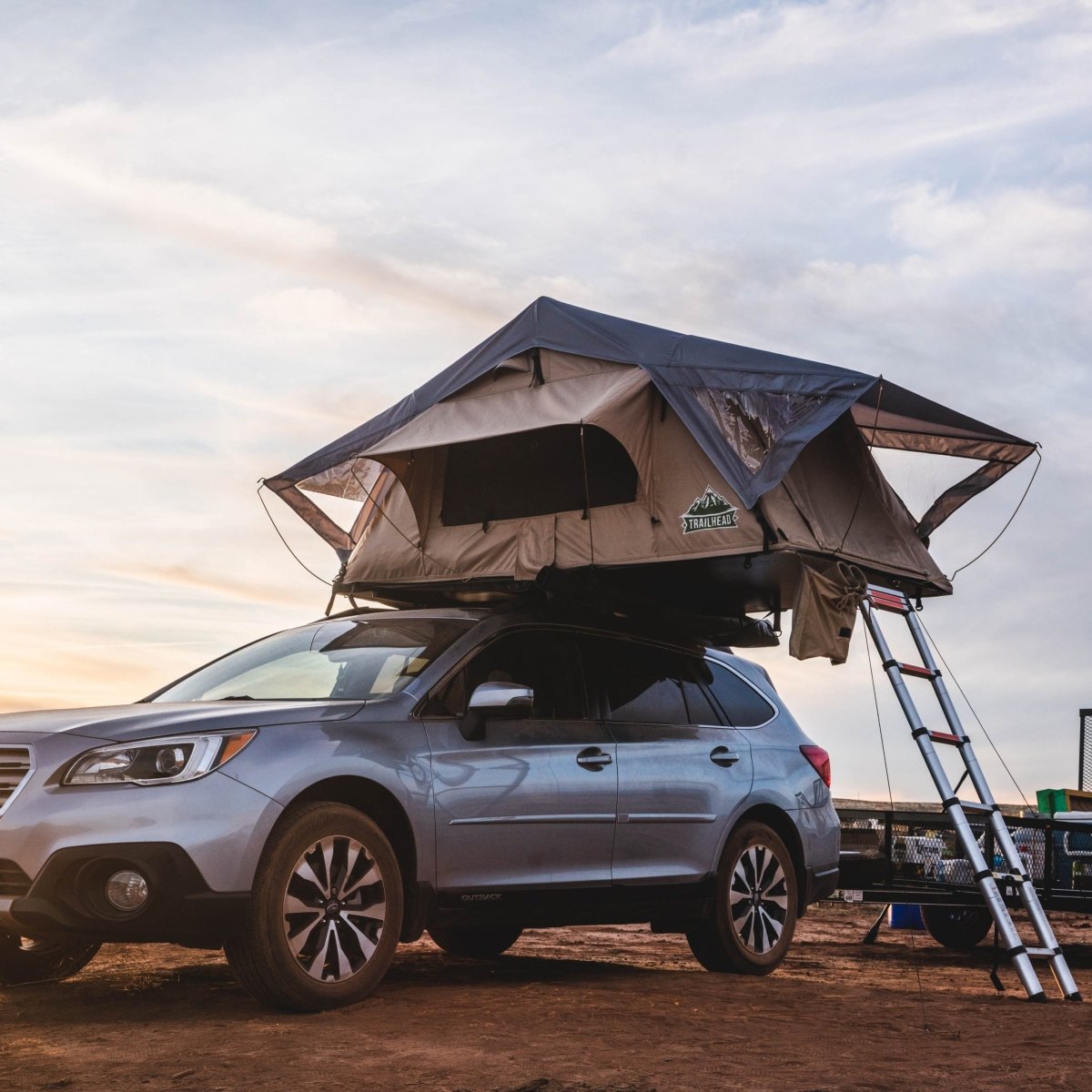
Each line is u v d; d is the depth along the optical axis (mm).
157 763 5645
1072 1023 6418
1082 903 9828
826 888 8703
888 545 8781
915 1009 6680
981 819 9883
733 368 7848
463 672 6922
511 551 8273
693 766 7801
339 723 6215
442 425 8211
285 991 5723
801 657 7656
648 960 9398
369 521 9156
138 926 5465
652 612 8039
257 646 7742
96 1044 5133
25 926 5512
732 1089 4582
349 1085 4520
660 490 7852
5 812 5594
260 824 5691
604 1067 4895
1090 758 12016
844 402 7629
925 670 8672
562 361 8219
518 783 6781
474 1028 5574
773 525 7488
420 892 6344
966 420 9477
